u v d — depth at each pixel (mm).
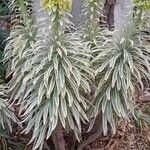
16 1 3320
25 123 3768
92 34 3355
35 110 3080
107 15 3744
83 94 3211
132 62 2906
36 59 2955
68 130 3391
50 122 3031
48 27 2852
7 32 4457
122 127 4074
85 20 3633
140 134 4090
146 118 4160
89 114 3258
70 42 2938
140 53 2943
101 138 3979
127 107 3090
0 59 4109
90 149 3873
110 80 3129
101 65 3066
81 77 3027
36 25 3365
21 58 3219
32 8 3484
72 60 3006
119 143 3986
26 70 3068
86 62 2967
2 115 3277
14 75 3301
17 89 3414
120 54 3010
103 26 3674
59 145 3457
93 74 3076
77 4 3791
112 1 3646
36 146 3102
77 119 3033
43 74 2969
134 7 2996
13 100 3490
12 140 3777
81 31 3426
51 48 2844
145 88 4449
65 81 3000
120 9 3615
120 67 2979
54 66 2850
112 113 3180
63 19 2801
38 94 2934
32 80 3047
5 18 4691
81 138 3680
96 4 3225
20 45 3283
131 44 2957
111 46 3086
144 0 2795
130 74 3008
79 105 3037
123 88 2979
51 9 2703
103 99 3176
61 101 2965
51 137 3762
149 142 4055
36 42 3020
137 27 2951
